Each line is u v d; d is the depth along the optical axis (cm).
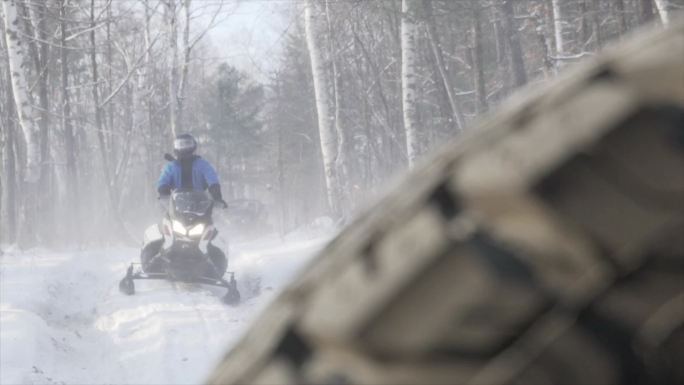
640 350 137
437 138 9375
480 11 7400
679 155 143
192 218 2970
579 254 141
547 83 178
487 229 147
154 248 3042
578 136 147
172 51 8594
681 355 137
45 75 7806
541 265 142
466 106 9181
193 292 3078
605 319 139
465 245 147
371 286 152
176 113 8925
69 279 3766
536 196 144
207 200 3014
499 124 166
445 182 158
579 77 163
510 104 179
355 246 167
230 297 2988
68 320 2830
